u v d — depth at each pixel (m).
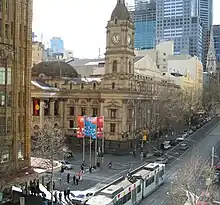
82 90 110.19
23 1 56.31
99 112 108.06
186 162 87.19
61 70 118.44
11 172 52.72
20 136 56.06
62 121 113.06
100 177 72.31
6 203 52.06
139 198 56.50
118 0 104.88
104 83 106.19
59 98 112.75
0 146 50.19
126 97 102.62
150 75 142.25
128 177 57.59
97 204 43.72
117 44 103.50
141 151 99.38
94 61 159.00
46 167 61.00
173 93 139.12
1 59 51.81
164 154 98.62
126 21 102.44
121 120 102.81
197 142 121.81
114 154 99.69
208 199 47.81
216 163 84.25
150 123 119.31
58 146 84.12
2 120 52.06
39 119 104.56
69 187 63.81
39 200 52.84
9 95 53.62
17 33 54.69
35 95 105.31
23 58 56.62
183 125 152.25
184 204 47.00
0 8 51.72
